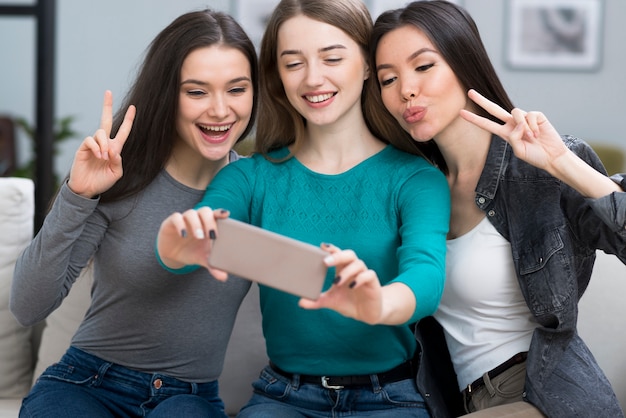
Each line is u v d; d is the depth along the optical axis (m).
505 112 1.52
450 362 1.77
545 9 6.77
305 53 1.62
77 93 6.53
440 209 1.58
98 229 1.68
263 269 1.24
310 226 1.65
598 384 1.62
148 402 1.69
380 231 1.63
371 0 6.52
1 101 5.92
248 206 1.70
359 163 1.69
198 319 1.70
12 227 2.18
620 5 6.75
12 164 5.83
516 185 1.67
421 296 1.38
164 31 1.67
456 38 1.62
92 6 6.47
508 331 1.68
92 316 1.74
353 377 1.64
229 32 1.66
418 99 1.62
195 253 1.35
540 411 1.60
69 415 1.57
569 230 1.67
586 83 6.83
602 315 2.02
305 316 1.63
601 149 6.07
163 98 1.65
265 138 1.77
